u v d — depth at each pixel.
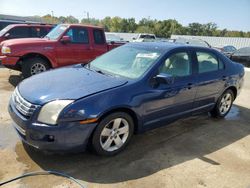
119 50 4.62
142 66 3.88
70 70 4.09
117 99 3.27
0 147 3.53
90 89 3.25
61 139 2.99
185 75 4.21
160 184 3.00
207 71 4.64
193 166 3.43
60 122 2.94
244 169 3.46
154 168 3.31
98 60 4.57
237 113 5.81
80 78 3.62
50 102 2.98
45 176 2.98
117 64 4.16
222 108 5.29
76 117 2.99
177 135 4.35
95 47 8.03
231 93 5.37
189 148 3.92
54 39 7.42
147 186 2.95
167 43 4.61
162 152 3.72
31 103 3.03
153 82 3.71
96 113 3.09
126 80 3.58
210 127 4.83
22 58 7.01
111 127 3.40
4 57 6.82
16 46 6.79
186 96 4.22
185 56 4.29
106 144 3.38
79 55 7.73
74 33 7.65
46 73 4.00
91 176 3.04
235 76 5.24
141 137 4.16
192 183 3.07
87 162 3.31
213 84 4.71
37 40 7.25
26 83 3.62
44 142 2.97
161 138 4.18
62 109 2.95
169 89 3.88
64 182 2.91
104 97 3.19
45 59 7.27
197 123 4.98
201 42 18.14
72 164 3.25
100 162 3.34
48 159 3.32
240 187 3.08
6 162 3.19
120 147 3.55
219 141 4.26
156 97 3.72
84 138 3.11
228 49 21.27
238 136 4.53
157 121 3.91
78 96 3.09
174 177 3.16
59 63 7.43
